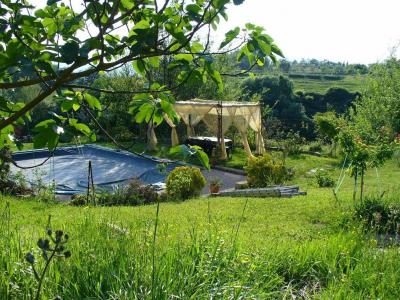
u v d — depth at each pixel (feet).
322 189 60.75
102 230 15.29
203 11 7.21
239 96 115.55
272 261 15.69
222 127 88.99
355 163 38.45
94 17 7.07
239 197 54.08
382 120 100.12
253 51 7.67
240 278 13.19
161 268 12.39
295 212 40.09
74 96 8.09
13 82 6.66
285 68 286.46
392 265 16.12
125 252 13.08
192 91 102.32
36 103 6.78
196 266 13.17
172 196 59.36
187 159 7.70
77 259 12.50
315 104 173.37
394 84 104.88
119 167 88.28
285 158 94.63
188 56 7.59
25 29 6.93
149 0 7.51
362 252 17.51
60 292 11.37
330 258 16.79
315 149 105.60
